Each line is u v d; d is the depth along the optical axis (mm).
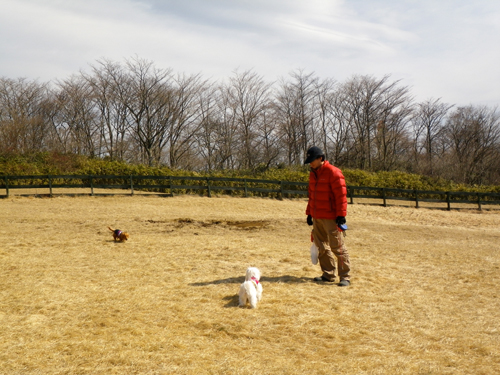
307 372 3443
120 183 23156
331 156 42969
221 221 14312
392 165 43906
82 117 38500
